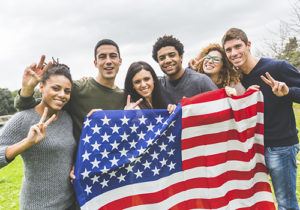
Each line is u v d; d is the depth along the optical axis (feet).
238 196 9.21
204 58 11.21
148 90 9.48
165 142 9.00
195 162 9.21
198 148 9.23
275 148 9.13
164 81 11.09
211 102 9.26
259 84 9.20
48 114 7.38
